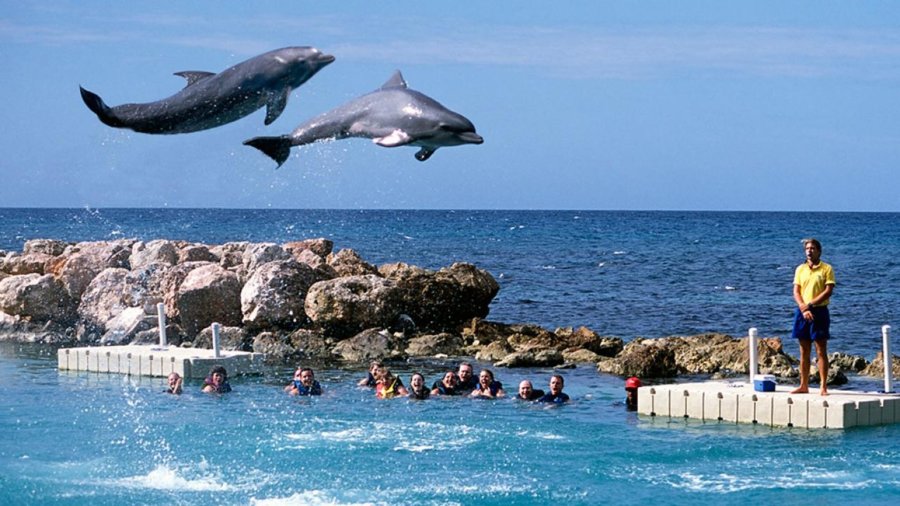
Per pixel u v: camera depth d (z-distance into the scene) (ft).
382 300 128.26
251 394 94.73
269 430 79.41
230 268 140.46
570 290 230.89
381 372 94.94
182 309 128.77
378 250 395.75
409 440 76.18
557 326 169.27
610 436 76.69
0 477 67.15
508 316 181.57
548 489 63.93
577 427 79.97
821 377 80.38
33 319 139.64
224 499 62.85
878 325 166.71
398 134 33.83
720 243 483.10
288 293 128.47
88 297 138.31
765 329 165.89
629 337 156.46
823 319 79.56
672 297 215.92
